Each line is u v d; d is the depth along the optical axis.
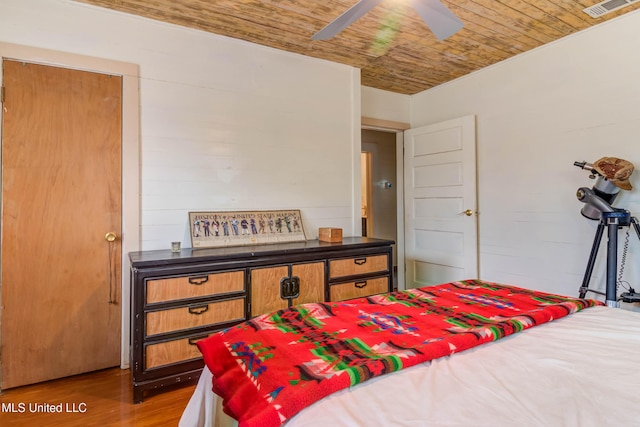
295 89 3.23
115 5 2.42
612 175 2.39
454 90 3.84
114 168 2.50
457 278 3.68
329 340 1.25
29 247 2.25
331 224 3.43
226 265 2.31
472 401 0.88
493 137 3.46
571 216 2.88
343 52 3.19
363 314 1.54
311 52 3.19
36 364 2.28
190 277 2.20
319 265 2.67
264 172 3.08
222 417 1.26
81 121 2.39
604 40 2.68
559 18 2.60
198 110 2.79
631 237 2.57
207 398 1.35
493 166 3.46
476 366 1.06
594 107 2.73
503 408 0.85
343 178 3.50
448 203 3.77
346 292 2.80
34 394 2.16
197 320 2.21
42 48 2.28
